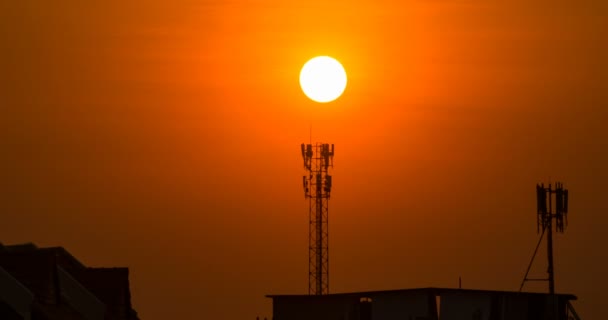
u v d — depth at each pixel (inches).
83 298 7313.0
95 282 7780.5
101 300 7691.9
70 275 7578.7
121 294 7819.9
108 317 7529.5
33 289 6328.7
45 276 6407.5
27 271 6387.8
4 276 5703.7
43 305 6220.5
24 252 6456.7
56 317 6186.0
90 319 7263.8
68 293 7258.9
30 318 5777.6
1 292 5684.1
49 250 6825.8
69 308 6894.7
